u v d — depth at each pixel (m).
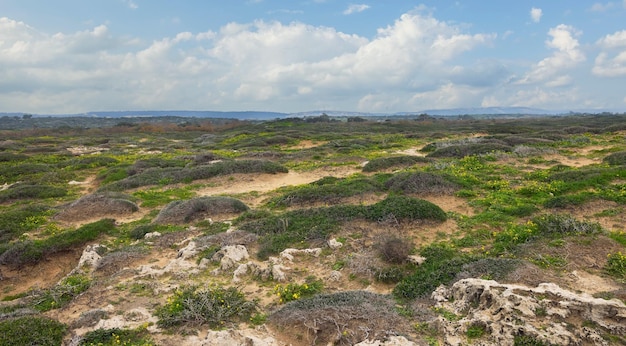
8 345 6.66
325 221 13.04
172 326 7.22
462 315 7.02
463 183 16.11
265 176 23.47
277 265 10.09
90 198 17.84
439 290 8.20
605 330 6.02
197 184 22.25
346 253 10.97
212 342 6.41
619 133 34.28
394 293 8.85
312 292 9.00
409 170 20.70
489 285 7.29
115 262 11.17
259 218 14.76
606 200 12.77
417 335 6.56
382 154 30.91
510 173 18.33
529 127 53.28
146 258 11.66
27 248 12.42
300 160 29.81
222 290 8.54
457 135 46.91
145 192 20.62
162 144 48.72
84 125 109.69
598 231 10.53
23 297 10.12
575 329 6.09
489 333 6.31
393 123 78.75
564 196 13.17
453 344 6.20
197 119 144.38
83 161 31.06
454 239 11.54
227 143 48.00
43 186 22.11
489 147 25.64
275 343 6.54
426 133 50.22
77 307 8.50
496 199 14.17
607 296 7.18
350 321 6.84
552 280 8.15
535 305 6.57
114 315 7.82
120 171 25.94
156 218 15.96
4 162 32.03
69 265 12.69
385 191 16.77
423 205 12.98
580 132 37.81
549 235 10.66
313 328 6.73
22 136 60.69
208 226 14.65
